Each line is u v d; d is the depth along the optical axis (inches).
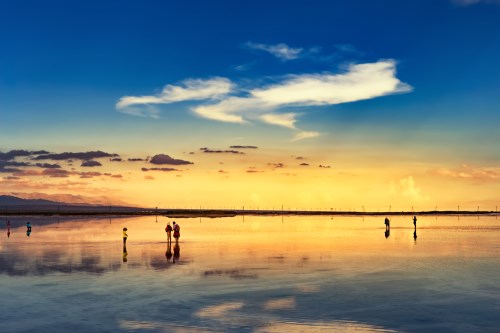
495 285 898.7
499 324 628.4
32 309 703.7
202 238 2274.9
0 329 603.5
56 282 924.0
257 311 694.5
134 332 591.2
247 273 1040.8
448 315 674.2
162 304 736.3
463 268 1127.6
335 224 5152.6
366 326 620.4
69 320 644.7
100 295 799.7
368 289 855.7
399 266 1159.0
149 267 1133.1
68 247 1676.9
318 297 788.0
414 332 595.8
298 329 606.9
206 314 677.3
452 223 5831.7
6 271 1067.9
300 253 1472.7
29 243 1868.8
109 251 1525.6
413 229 3609.7
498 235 2632.9
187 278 970.7
